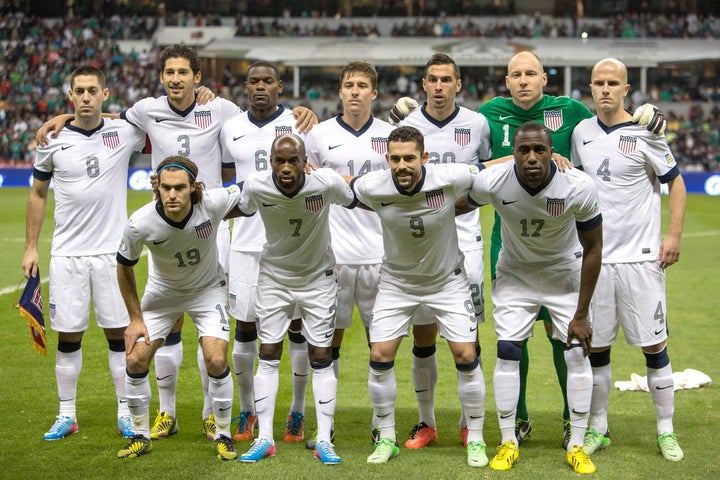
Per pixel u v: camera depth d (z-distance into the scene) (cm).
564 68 4912
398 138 636
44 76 4781
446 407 854
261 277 703
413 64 4734
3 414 807
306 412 836
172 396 767
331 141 761
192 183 655
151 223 657
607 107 705
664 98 4747
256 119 785
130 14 5453
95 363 1006
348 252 750
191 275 693
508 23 5281
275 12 5459
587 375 666
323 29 5231
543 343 1116
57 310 754
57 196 767
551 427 782
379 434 700
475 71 5053
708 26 5131
